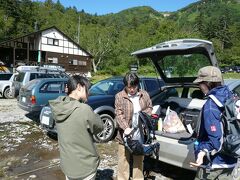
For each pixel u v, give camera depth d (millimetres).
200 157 2637
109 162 5547
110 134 6895
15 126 8570
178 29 92625
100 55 69562
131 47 76250
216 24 117625
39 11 101062
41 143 6793
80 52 46688
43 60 43375
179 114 4969
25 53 44062
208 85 2705
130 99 3967
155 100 5418
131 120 3961
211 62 4398
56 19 106500
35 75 12711
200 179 2764
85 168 2752
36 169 5188
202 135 2730
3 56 43125
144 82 7602
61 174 4957
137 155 4004
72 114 2742
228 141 2494
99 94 7273
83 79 2895
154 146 3896
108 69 65625
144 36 94312
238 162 2676
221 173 2660
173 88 5613
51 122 6715
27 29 68812
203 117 2658
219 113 2557
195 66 4785
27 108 8609
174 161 4309
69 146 2744
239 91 5137
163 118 5008
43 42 42656
